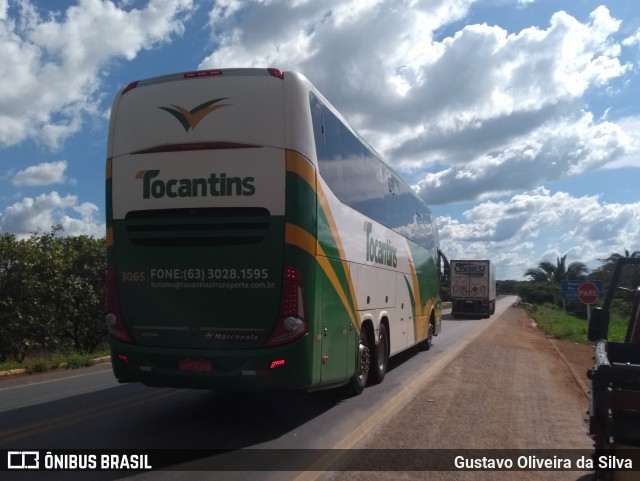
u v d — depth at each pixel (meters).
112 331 8.27
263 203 7.75
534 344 23.11
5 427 8.39
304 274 7.75
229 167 7.86
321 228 8.24
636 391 5.66
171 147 8.08
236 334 7.77
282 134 7.80
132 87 8.45
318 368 8.03
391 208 13.02
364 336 10.93
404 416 9.11
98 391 11.45
